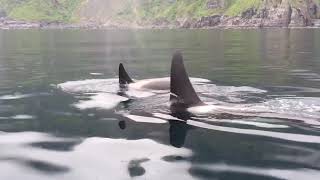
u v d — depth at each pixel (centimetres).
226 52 3872
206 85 1878
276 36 7825
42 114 1330
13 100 1577
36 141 1021
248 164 821
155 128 1109
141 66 2817
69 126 1161
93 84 1938
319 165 805
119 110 1355
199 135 1030
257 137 1003
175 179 751
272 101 1438
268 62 2925
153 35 9781
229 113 1229
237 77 2158
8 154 922
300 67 2584
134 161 850
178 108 1288
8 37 9131
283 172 775
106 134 1065
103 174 782
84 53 4053
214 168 802
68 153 917
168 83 1791
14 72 2464
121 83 1858
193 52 3897
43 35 10688
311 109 1288
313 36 7525
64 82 2019
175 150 915
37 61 3194
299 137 998
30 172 807
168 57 3447
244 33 10019
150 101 1482
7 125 1194
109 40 7362
